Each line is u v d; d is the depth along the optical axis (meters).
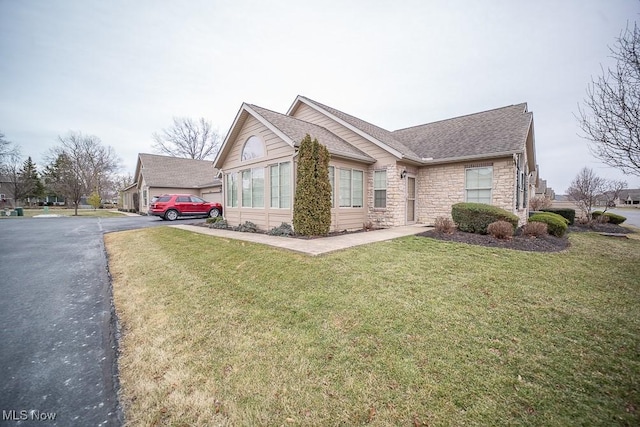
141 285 5.07
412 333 2.98
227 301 4.10
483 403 2.03
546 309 3.52
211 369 2.59
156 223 15.30
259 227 10.20
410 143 13.10
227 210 12.11
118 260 6.99
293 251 5.97
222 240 7.83
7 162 34.69
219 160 12.05
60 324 3.72
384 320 3.24
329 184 8.45
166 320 3.66
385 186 10.52
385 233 8.55
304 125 10.73
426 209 11.49
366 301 3.71
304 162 8.12
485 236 7.57
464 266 5.08
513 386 2.20
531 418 1.90
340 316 3.40
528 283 4.37
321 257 5.50
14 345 3.19
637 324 3.16
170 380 2.48
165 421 2.05
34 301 4.51
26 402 2.29
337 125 11.91
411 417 1.94
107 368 2.76
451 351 2.66
